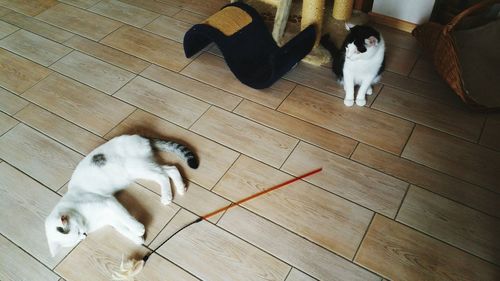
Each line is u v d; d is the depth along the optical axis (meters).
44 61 2.16
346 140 1.63
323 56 1.97
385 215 1.38
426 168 1.51
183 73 2.01
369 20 2.21
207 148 1.65
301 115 1.75
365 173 1.51
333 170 1.53
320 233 1.35
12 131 1.80
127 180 1.53
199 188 1.51
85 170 1.46
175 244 1.36
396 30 2.14
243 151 1.63
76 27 2.38
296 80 1.92
